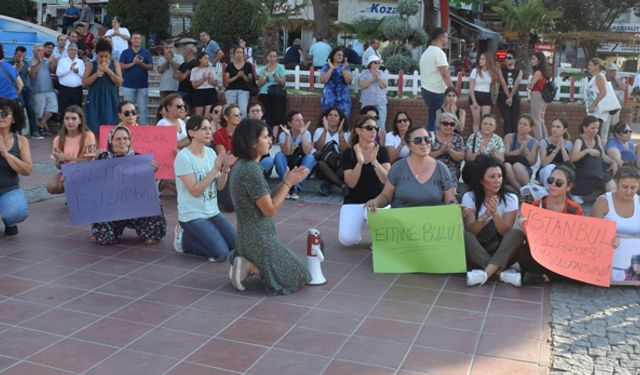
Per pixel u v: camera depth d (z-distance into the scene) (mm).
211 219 6719
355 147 7008
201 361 4430
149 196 7027
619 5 33531
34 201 8961
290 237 7574
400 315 5289
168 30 22797
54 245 7012
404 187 6523
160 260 6617
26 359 4406
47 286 5793
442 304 5547
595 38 30047
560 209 6215
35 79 14273
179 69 14297
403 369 4359
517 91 12805
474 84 12703
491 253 6320
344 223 7109
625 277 5953
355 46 19922
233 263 5684
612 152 9625
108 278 6043
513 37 22328
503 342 4805
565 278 6160
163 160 8695
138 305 5406
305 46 24016
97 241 7055
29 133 14633
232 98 13508
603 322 5211
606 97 12047
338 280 6109
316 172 9766
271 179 10656
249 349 4621
